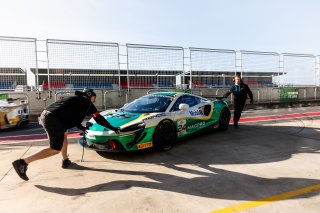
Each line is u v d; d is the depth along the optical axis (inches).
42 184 131.0
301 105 587.5
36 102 394.6
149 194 117.7
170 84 474.6
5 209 106.4
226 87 524.4
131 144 169.2
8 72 383.9
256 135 236.1
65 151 154.1
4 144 222.2
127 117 181.9
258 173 141.9
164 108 196.9
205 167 152.9
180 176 139.4
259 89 549.6
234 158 168.9
